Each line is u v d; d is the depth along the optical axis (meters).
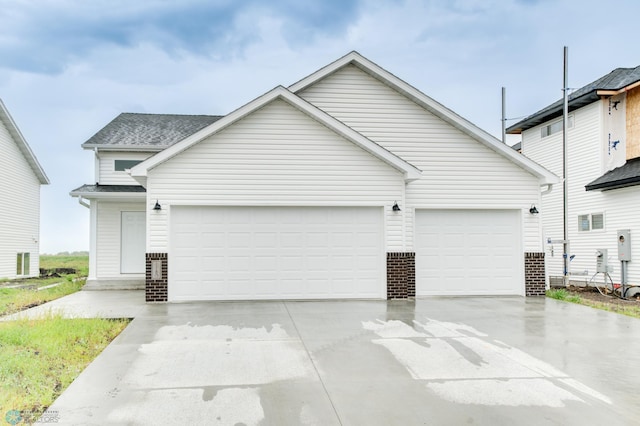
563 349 7.25
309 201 12.28
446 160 13.61
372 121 13.76
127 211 16.41
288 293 12.23
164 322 9.19
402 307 11.15
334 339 7.82
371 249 12.56
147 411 4.72
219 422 4.46
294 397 5.14
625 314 10.62
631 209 15.59
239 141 12.12
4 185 21.48
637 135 16.22
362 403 4.98
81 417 4.56
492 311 10.66
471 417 4.63
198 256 11.99
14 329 8.09
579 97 17.33
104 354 6.83
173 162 11.91
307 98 13.79
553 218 19.56
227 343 7.51
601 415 4.70
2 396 5.12
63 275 24.83
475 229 13.48
